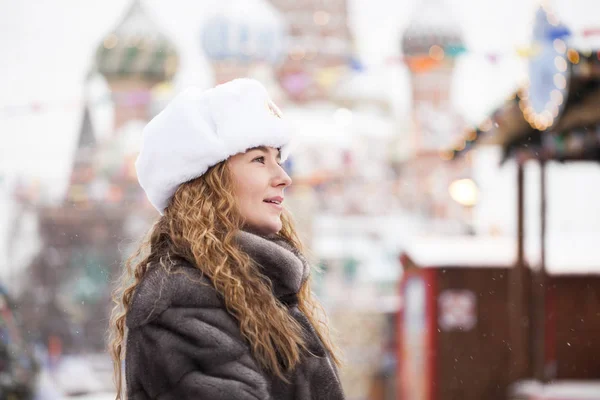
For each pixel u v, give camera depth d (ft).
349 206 75.87
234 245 6.13
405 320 36.70
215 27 66.85
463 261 32.45
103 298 66.80
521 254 30.35
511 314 30.86
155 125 6.46
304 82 83.46
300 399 6.02
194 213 6.19
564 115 23.48
